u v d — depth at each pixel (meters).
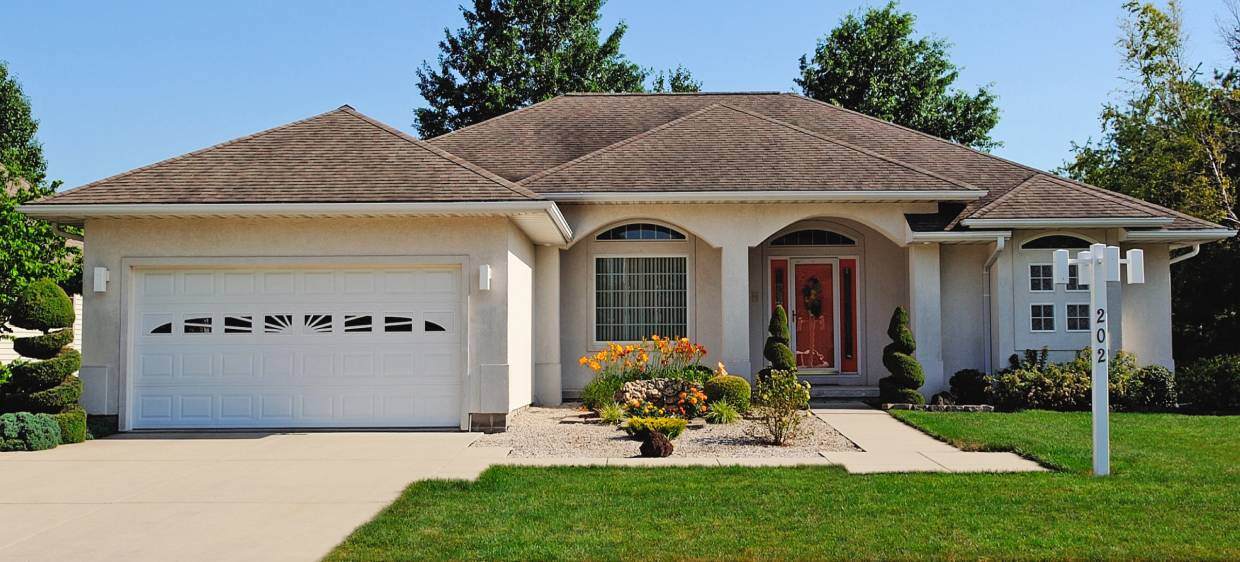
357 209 13.40
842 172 17.20
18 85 37.50
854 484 9.20
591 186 16.69
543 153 19.86
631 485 9.22
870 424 14.26
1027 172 19.12
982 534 7.21
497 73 38.09
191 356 14.14
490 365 13.85
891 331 16.83
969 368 17.66
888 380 16.81
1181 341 26.19
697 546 6.95
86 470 10.46
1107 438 9.69
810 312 19.44
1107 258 9.65
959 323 17.78
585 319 18.61
